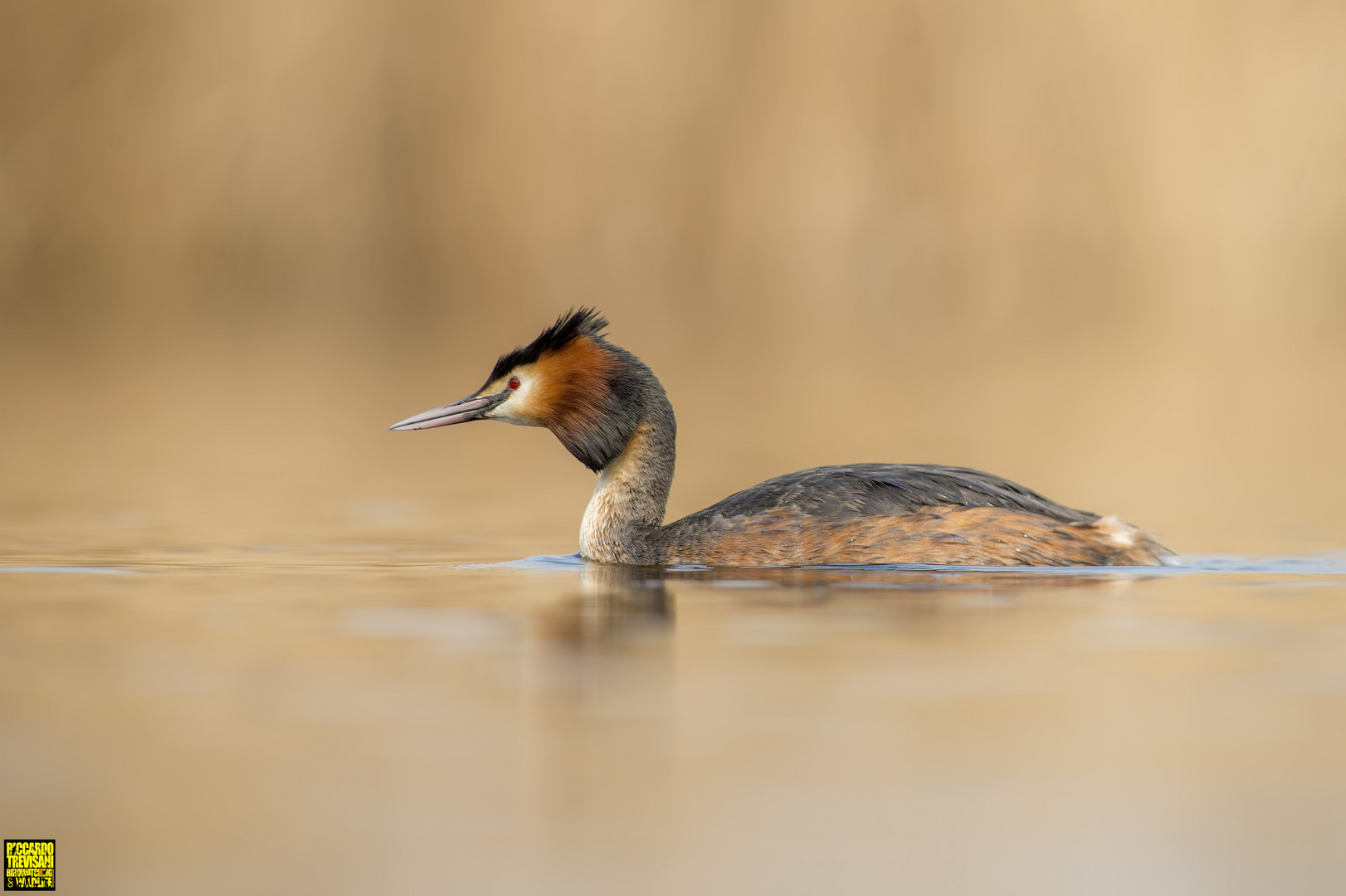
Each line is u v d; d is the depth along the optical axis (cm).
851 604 934
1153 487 1716
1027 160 3203
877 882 514
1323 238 3234
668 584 1024
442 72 3189
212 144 3136
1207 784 598
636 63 3183
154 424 2347
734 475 1739
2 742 646
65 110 3091
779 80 3206
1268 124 3170
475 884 508
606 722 672
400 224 3200
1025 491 1130
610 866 525
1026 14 3183
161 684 739
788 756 628
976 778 605
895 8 3192
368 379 2873
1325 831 554
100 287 3148
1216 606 932
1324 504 1571
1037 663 776
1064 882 515
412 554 1212
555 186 3195
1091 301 3297
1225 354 3303
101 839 546
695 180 3209
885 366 3142
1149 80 3186
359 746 639
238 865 523
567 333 1191
